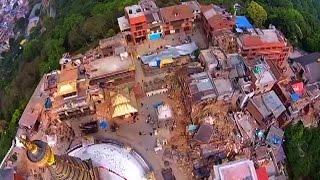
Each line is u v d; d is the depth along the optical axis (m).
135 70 137.50
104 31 149.50
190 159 119.56
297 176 118.31
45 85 130.62
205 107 124.62
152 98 132.88
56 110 127.31
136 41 144.75
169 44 144.88
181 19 141.62
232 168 107.75
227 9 152.62
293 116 124.56
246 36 133.00
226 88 123.56
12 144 130.62
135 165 112.50
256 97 125.31
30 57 174.88
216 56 130.38
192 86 124.06
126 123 128.62
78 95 125.69
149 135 125.88
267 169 117.19
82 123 129.12
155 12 142.75
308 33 157.38
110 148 115.12
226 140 120.00
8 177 118.25
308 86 128.50
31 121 130.38
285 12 156.75
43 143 82.88
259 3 165.00
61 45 152.25
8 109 149.62
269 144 120.25
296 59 136.12
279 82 126.94
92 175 103.44
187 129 123.25
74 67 130.12
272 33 134.62
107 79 131.38
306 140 121.81
